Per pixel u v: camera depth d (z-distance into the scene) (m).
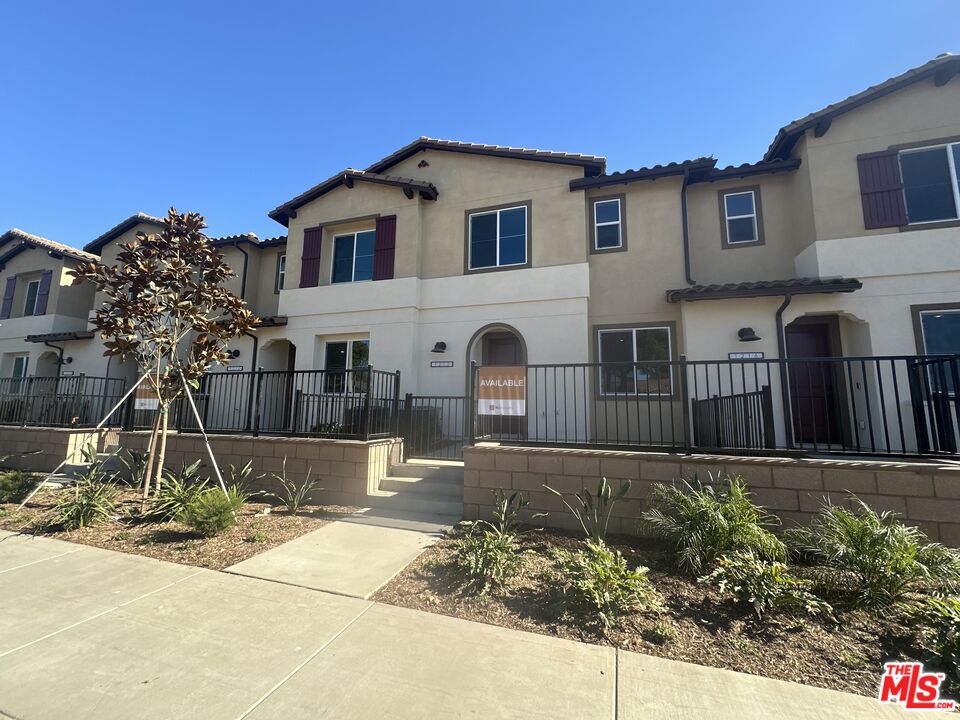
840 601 3.56
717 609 3.54
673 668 2.87
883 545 3.52
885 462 4.58
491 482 5.81
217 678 2.72
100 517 5.92
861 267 8.43
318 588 3.98
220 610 3.59
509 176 11.02
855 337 8.66
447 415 10.45
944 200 8.25
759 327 8.59
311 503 6.95
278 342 13.16
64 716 2.39
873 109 8.76
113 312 6.88
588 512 4.98
